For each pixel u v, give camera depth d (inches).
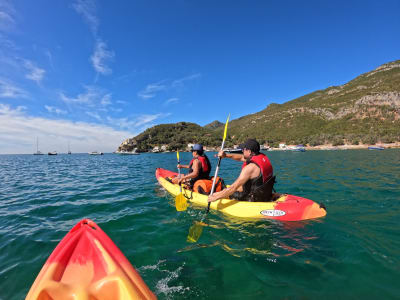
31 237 118.7
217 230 120.0
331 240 101.9
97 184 300.8
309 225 121.3
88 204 188.1
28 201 204.2
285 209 135.2
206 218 141.1
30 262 92.0
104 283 55.5
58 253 67.9
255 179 145.5
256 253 92.8
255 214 137.0
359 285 69.4
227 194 142.1
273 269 80.3
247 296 66.2
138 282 59.5
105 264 62.9
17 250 103.2
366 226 117.8
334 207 154.8
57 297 52.1
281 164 542.0
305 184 247.3
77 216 156.3
